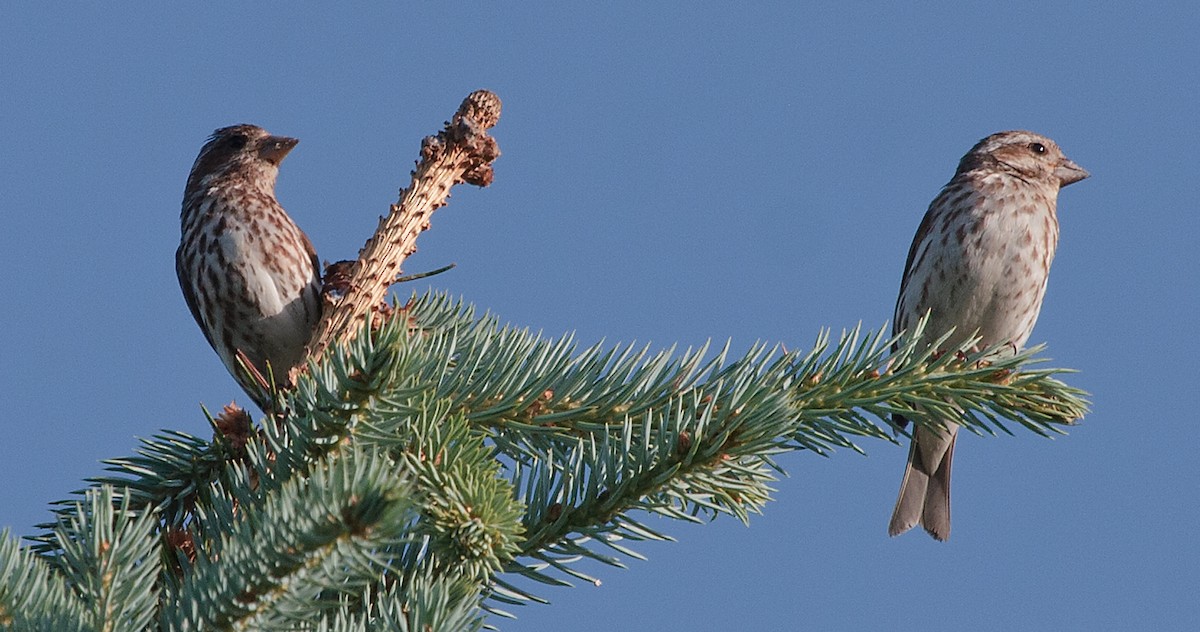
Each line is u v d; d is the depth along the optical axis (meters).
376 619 5.62
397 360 6.01
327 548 4.78
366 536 4.75
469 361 8.18
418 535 6.29
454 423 6.38
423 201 8.99
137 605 4.94
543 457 7.75
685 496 6.90
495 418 8.00
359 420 6.16
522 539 6.09
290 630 5.27
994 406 8.34
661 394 8.01
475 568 5.98
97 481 7.66
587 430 7.96
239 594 4.85
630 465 6.84
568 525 6.88
